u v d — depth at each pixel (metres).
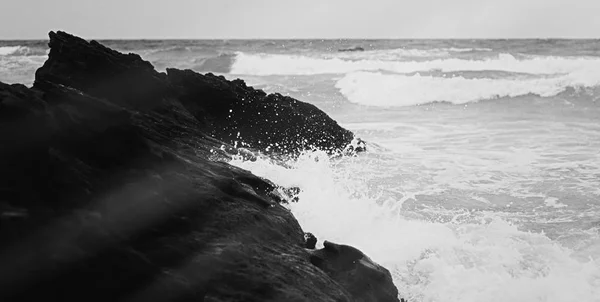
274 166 6.68
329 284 3.73
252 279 3.43
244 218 4.00
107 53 6.92
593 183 7.47
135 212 3.41
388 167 8.50
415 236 5.32
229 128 8.43
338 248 4.20
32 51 38.84
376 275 4.02
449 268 4.72
